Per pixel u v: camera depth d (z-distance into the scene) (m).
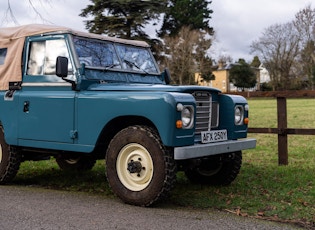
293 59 60.94
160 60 49.03
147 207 4.98
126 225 4.25
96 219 4.45
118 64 6.26
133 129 5.05
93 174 7.33
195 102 4.98
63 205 5.07
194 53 52.88
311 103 34.22
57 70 5.39
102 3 39.31
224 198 5.44
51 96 5.76
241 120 5.92
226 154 5.90
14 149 6.38
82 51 5.87
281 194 5.57
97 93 5.38
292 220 4.53
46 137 5.81
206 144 5.12
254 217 4.63
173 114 4.69
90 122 5.36
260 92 7.95
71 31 5.86
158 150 4.83
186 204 5.17
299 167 7.51
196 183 6.45
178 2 54.00
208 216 4.62
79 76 5.58
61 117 5.65
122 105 5.04
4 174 6.41
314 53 58.84
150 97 4.82
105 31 39.50
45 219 4.45
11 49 6.44
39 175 7.32
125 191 5.09
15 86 6.27
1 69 6.50
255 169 7.36
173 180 4.86
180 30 51.72
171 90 5.07
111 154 5.21
